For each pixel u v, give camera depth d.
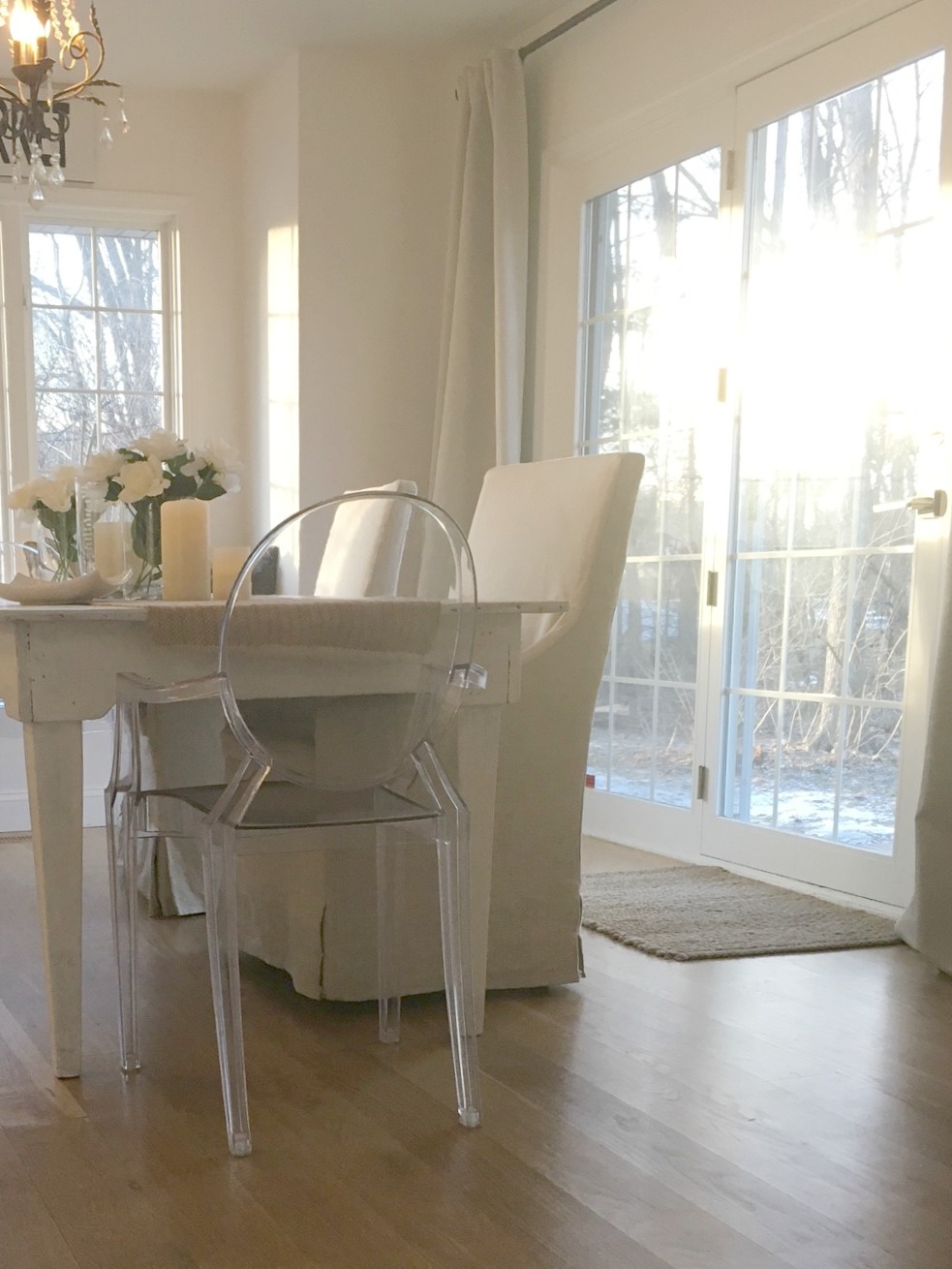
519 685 2.17
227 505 5.27
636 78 3.94
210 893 1.77
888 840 3.12
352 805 1.91
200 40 4.56
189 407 5.19
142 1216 1.56
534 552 2.54
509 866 2.40
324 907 2.31
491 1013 2.33
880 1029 2.27
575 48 4.22
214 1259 1.45
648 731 3.98
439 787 1.89
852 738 3.23
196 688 1.74
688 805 3.81
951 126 2.90
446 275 4.55
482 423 4.48
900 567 3.09
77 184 4.97
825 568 3.32
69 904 1.98
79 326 5.16
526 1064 2.07
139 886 3.05
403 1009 2.36
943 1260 1.46
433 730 1.90
